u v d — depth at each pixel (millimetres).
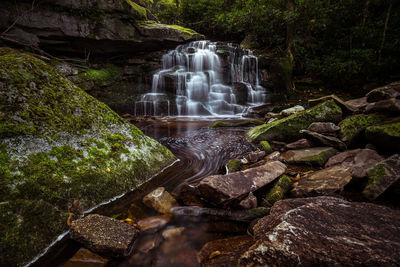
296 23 11758
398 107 3385
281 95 10477
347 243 1194
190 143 5000
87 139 2529
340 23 11695
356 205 1633
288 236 1263
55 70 2744
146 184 2770
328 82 10922
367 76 9930
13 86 2186
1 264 1362
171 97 9734
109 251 1625
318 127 3918
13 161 1847
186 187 2820
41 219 1677
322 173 2664
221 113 9828
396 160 2395
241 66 11555
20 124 2053
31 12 7230
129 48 9922
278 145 4293
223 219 2154
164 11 15992
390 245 1177
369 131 3123
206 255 1654
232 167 3363
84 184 2156
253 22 12320
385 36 10312
